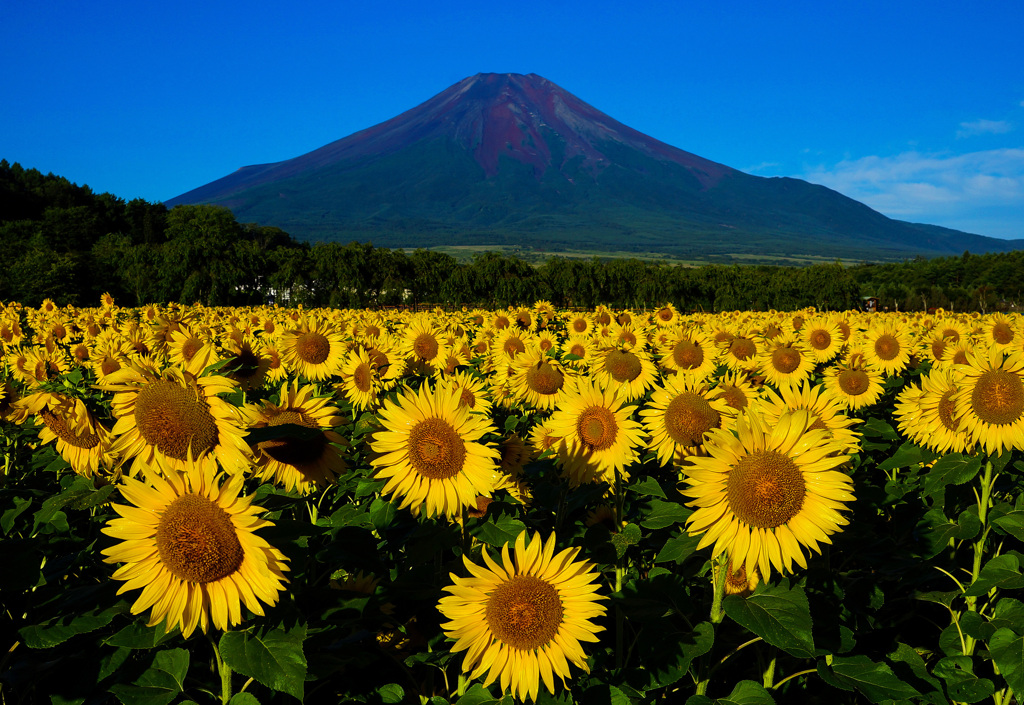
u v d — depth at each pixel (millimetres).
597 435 4391
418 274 60094
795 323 17797
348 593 3199
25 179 134250
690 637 3158
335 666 3086
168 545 2588
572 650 2871
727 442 2969
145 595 2641
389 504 4070
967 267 89875
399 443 3557
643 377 8375
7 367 9828
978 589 3754
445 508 3541
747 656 4379
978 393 4316
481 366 9766
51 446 5312
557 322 18891
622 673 3379
